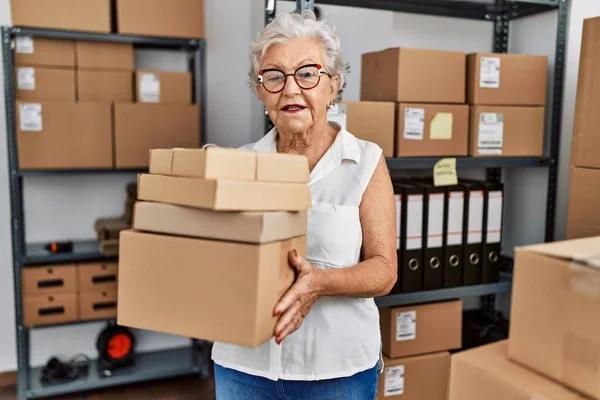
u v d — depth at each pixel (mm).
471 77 2219
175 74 2803
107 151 2670
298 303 1016
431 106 2160
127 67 2766
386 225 1236
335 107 1961
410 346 2186
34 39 2600
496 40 2598
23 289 2652
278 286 986
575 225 1764
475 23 2623
